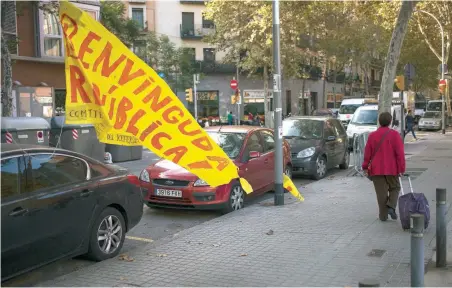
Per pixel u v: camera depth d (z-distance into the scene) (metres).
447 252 5.59
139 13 38.50
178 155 4.74
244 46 29.80
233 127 10.06
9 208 4.55
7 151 4.80
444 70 29.33
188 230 7.06
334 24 30.84
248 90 40.59
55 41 23.22
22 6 20.42
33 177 4.94
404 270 5.04
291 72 32.38
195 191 8.13
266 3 25.31
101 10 25.00
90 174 5.69
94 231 5.58
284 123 13.59
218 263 5.44
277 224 7.20
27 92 21.12
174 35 39.53
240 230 6.89
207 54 40.34
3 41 12.71
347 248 5.88
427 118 35.56
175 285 4.77
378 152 7.05
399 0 22.17
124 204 6.07
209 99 39.84
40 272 5.50
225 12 28.30
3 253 4.47
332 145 13.14
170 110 4.64
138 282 4.88
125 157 16.78
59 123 14.14
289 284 4.71
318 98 48.47
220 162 5.06
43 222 4.89
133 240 6.98
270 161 9.97
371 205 8.41
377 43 36.38
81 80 4.30
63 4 4.17
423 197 6.50
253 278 4.92
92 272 5.23
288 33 26.61
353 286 4.61
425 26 31.66
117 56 4.34
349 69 55.09
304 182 12.08
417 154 17.58
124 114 4.42
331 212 7.93
